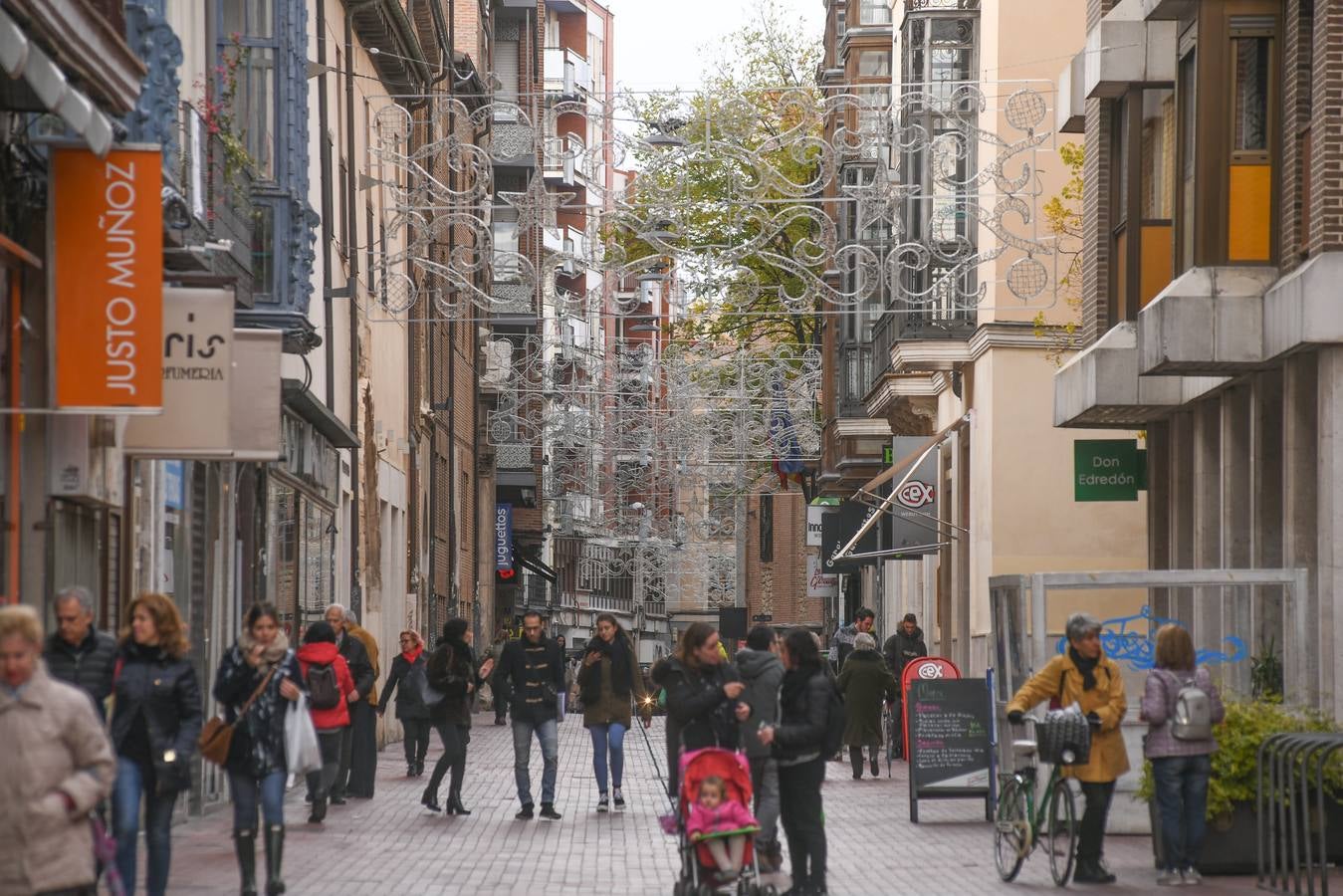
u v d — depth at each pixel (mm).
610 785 30891
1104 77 27094
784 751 16406
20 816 10352
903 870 19203
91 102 15422
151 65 18953
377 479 43188
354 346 39188
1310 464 22047
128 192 16047
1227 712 18531
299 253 26250
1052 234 35438
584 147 29594
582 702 25750
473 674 25312
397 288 46656
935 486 42125
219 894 16609
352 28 40125
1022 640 21750
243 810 16094
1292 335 21062
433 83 50094
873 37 60281
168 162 19375
